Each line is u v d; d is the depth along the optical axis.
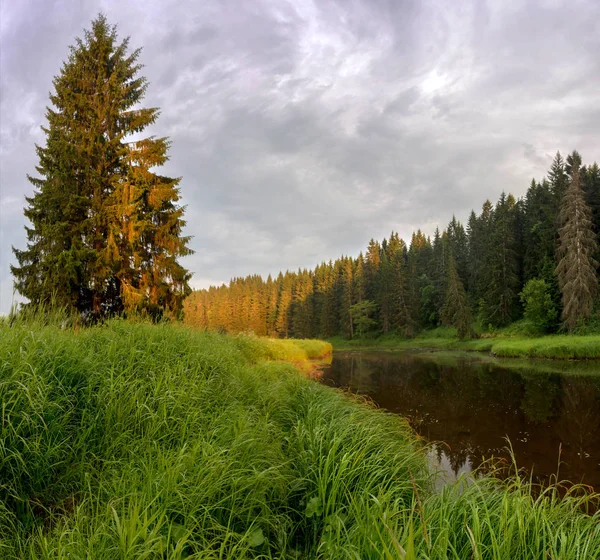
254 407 4.88
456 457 7.01
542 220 44.69
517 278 45.06
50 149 13.59
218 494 2.85
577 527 2.51
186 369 4.95
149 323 7.07
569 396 12.89
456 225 72.12
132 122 15.12
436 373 20.22
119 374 4.23
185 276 15.57
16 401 2.96
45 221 13.09
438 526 2.56
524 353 28.77
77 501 2.94
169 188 14.96
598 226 38.59
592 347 25.55
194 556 2.18
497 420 9.73
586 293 31.59
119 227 13.45
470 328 45.94
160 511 2.44
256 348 11.65
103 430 3.57
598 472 6.25
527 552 2.41
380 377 18.61
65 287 12.26
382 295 64.31
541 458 6.96
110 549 2.13
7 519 2.48
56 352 3.80
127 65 15.52
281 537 2.97
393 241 82.50
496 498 3.14
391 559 1.94
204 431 3.78
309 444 4.01
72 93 14.21
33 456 2.92
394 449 4.21
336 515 2.88
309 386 7.09
